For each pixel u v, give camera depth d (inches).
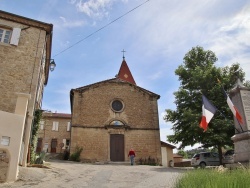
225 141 668.7
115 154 836.0
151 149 862.5
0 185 287.3
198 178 196.1
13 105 471.2
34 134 524.4
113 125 860.0
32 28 549.0
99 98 895.1
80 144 814.5
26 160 435.8
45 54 633.0
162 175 408.8
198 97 768.9
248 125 394.9
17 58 509.0
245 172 194.9
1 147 311.7
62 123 1493.6
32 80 503.2
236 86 431.5
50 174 390.0
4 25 522.3
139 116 904.9
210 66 816.3
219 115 727.7
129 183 324.8
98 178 374.6
